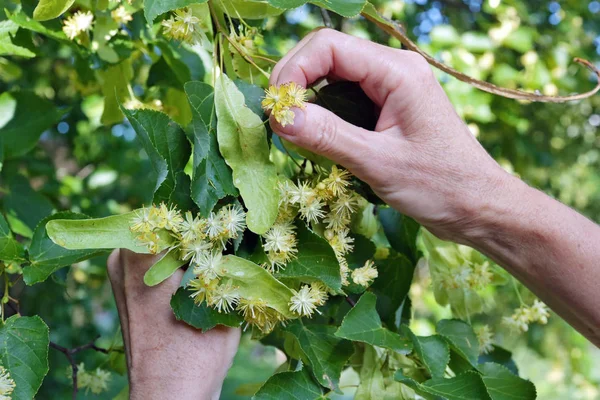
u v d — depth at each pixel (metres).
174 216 0.51
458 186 0.54
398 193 0.54
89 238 0.50
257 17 0.57
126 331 0.54
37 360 0.52
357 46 0.53
